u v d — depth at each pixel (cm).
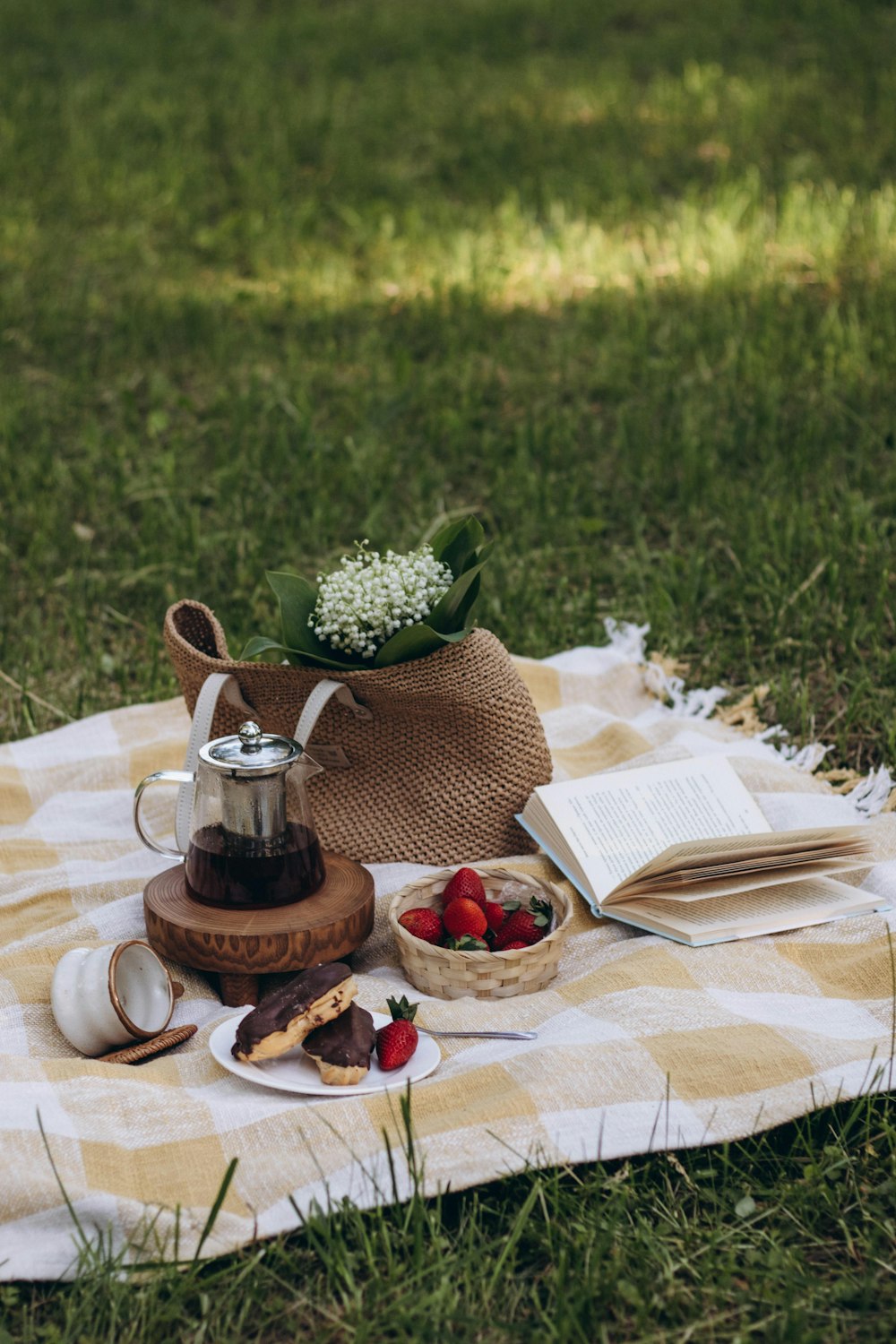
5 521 480
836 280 705
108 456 539
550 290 732
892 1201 199
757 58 1149
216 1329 178
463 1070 217
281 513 490
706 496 486
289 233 823
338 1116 204
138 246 812
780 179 853
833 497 474
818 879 274
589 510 494
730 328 640
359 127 1025
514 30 1327
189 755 266
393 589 270
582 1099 206
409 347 662
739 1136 203
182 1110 207
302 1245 191
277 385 594
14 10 1373
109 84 1138
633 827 276
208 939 238
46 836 303
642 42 1248
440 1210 192
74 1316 178
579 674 380
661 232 804
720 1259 188
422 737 283
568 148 959
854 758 342
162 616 421
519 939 246
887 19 1216
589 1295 179
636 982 236
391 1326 177
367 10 1419
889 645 390
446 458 542
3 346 659
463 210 848
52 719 372
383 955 260
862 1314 180
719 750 326
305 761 250
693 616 412
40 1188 188
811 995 240
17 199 873
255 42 1291
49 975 243
